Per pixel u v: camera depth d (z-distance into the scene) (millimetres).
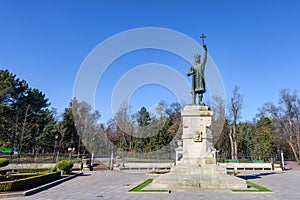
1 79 45531
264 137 52219
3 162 22984
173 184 14289
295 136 49406
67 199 11953
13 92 45094
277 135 51969
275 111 50906
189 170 15352
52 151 50031
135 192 13266
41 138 47188
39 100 51000
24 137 43125
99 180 21188
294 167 41281
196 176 14594
